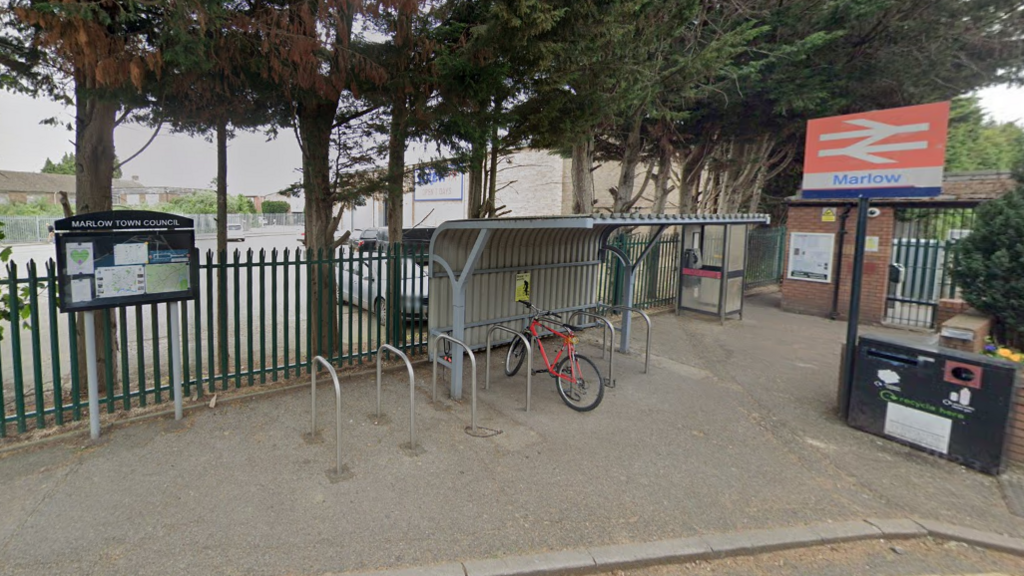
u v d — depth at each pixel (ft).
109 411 15.65
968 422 14.02
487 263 21.26
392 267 21.70
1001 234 19.84
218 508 11.32
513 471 13.39
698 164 44.06
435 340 17.98
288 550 10.07
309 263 19.33
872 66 36.29
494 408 17.56
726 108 36.68
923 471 13.93
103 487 11.98
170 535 10.39
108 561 9.61
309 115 18.79
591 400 18.13
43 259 73.87
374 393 18.35
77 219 13.15
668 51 30.89
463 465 13.58
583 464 13.91
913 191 15.46
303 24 14.34
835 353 26.27
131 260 14.15
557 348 24.85
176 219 14.80
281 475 12.75
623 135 39.27
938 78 37.45
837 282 34.76
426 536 10.64
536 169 85.81
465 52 17.12
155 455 13.50
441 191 102.83
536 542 10.61
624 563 10.21
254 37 14.03
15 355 13.93
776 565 10.50
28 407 16.56
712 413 17.80
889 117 15.74
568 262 24.57
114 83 12.75
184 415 15.88
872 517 11.84
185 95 16.42
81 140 16.40
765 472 13.80
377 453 14.05
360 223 118.32
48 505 11.22
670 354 25.32
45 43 11.90
